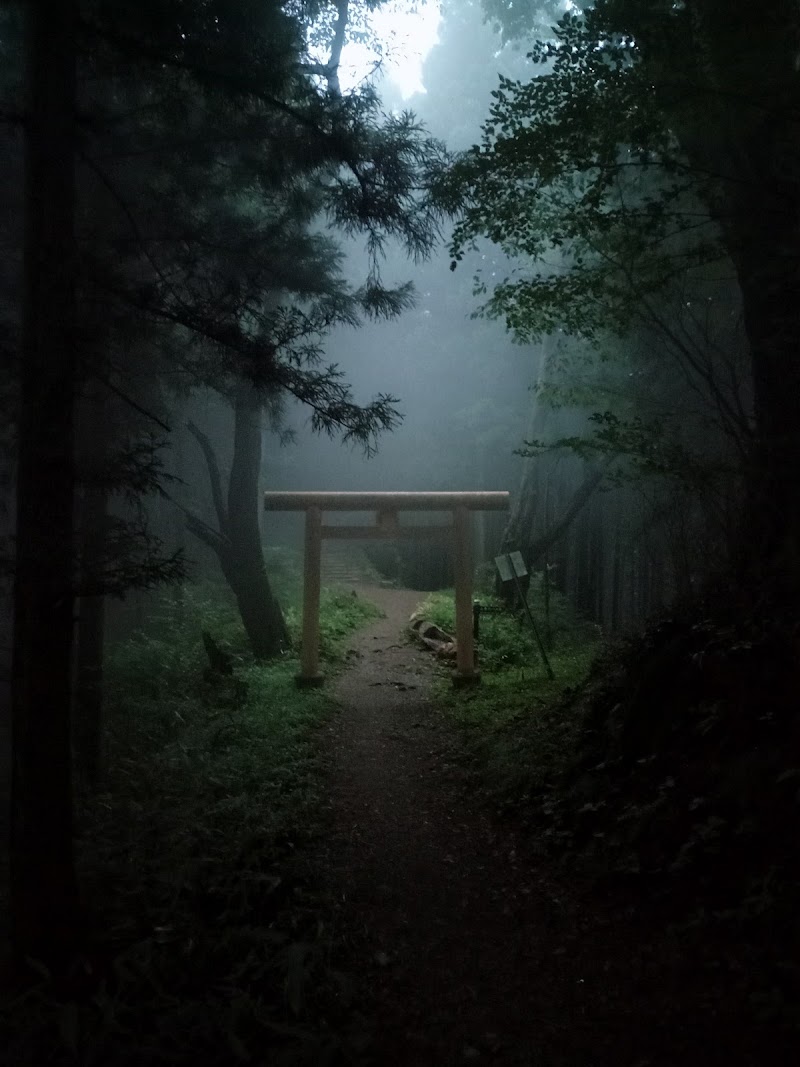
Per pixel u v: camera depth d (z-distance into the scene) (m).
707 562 8.20
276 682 13.30
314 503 14.10
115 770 9.37
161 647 13.71
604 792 7.02
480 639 16.14
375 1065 4.52
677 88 6.59
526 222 8.25
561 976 5.18
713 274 8.59
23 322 5.33
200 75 6.38
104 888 6.20
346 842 7.50
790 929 4.78
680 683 7.16
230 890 6.22
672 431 9.41
